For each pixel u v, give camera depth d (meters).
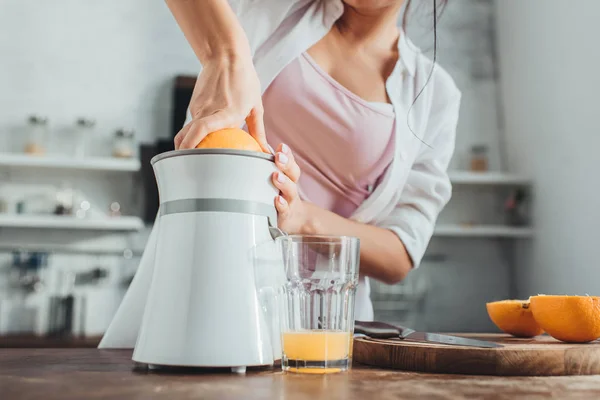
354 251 0.63
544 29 3.34
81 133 3.40
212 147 0.65
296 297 0.62
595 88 2.88
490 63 3.87
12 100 3.43
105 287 3.35
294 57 1.09
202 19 0.81
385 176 1.17
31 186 3.37
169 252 0.62
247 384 0.53
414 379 0.60
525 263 3.55
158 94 3.54
